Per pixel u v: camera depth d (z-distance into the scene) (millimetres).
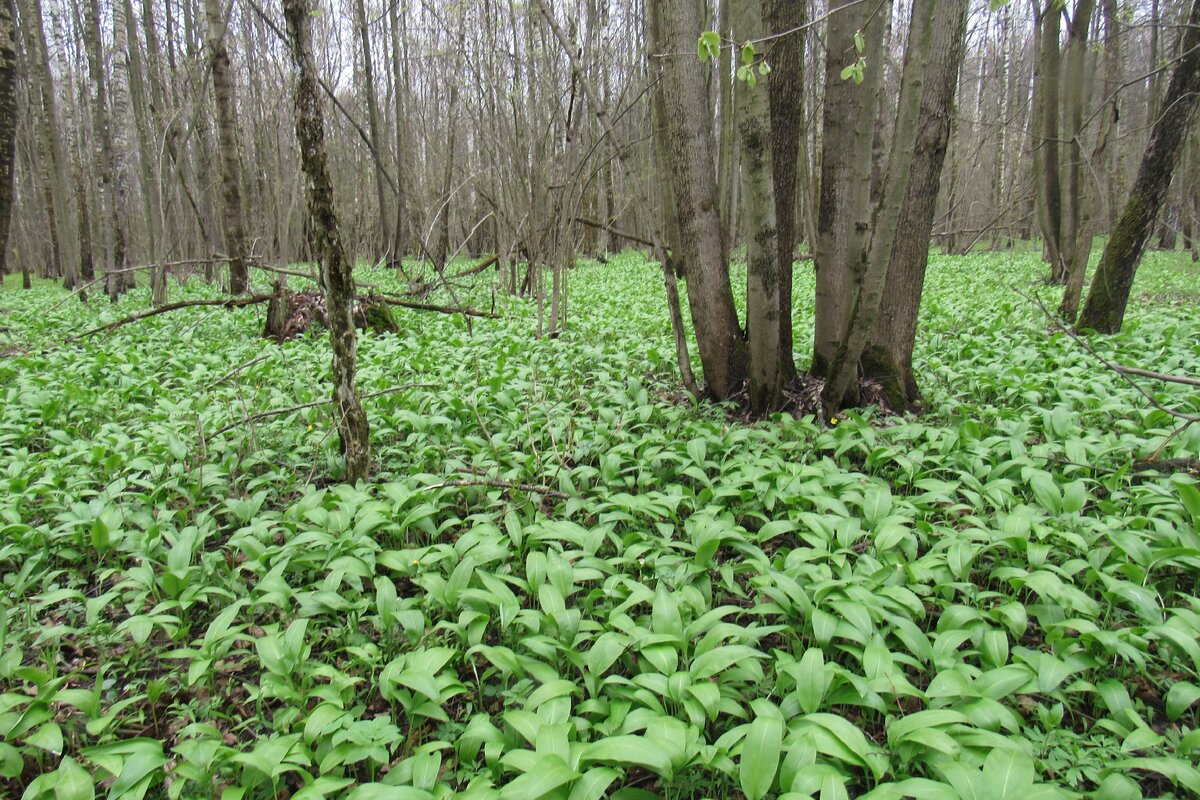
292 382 7871
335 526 4289
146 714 3338
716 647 3086
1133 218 8805
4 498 4793
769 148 5641
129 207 24891
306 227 10578
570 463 5656
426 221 15930
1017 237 28641
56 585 4238
